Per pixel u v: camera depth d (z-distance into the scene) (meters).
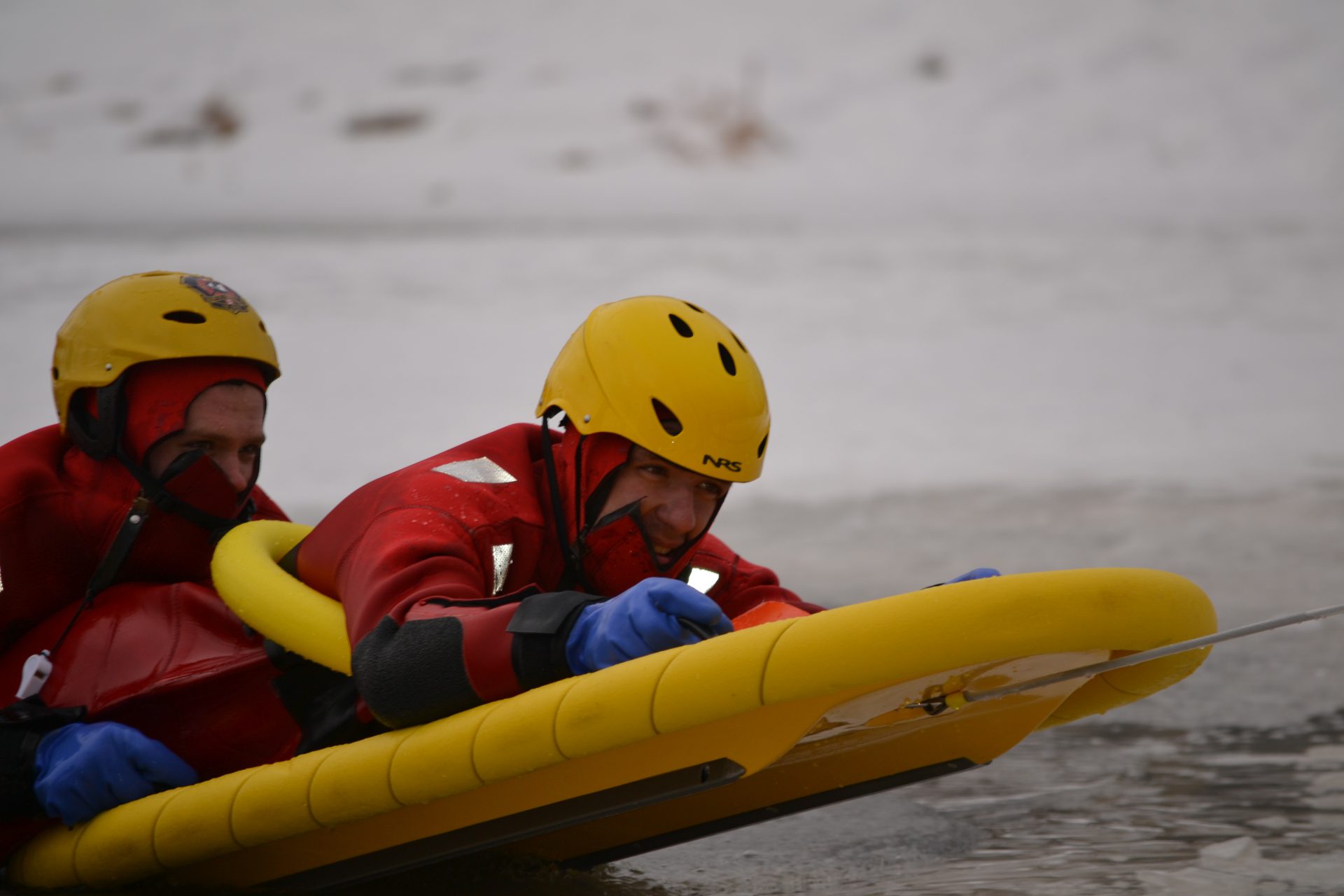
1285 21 154.38
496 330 52.62
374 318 56.75
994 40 166.75
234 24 173.38
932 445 30.39
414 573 7.38
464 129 166.00
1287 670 13.20
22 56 169.50
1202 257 74.81
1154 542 19.36
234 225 118.81
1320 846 8.55
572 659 6.74
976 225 104.38
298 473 26.56
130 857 7.90
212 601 9.11
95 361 9.23
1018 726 7.51
